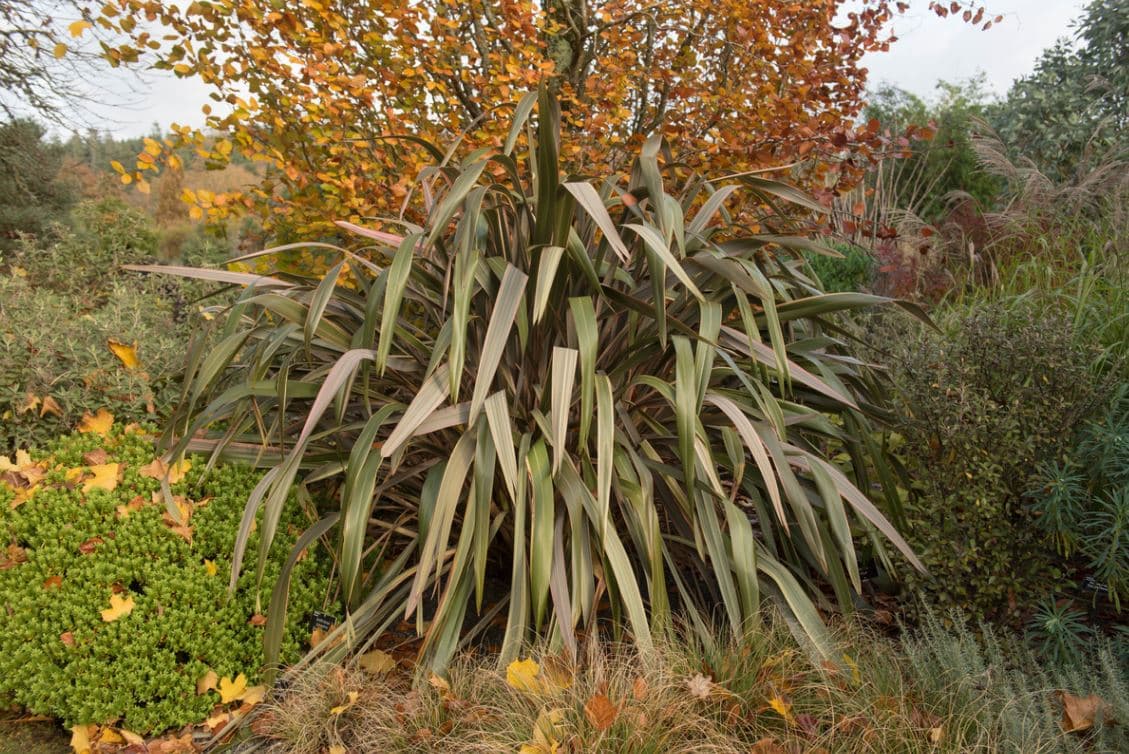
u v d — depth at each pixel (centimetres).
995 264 479
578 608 225
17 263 637
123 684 228
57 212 1614
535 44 412
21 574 239
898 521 291
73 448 287
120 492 263
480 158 275
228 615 246
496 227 288
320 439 300
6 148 1520
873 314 424
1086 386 262
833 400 298
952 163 994
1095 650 249
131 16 380
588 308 246
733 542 243
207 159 394
